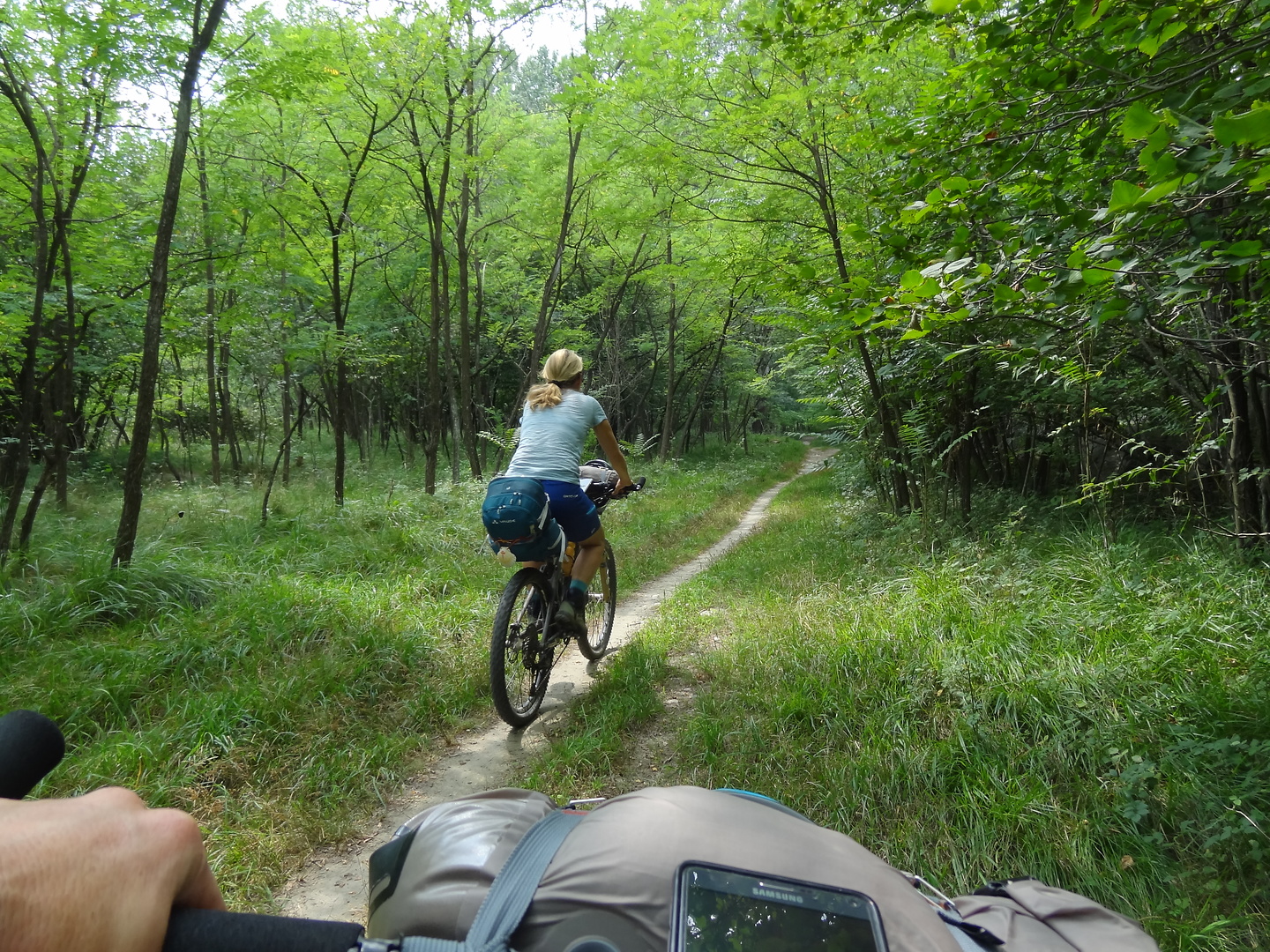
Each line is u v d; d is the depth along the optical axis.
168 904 0.44
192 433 22.42
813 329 7.67
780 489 22.16
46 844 0.40
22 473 6.78
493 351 23.58
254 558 7.58
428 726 4.30
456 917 1.02
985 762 3.33
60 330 9.94
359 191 12.16
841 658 4.50
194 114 8.44
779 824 1.17
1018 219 3.19
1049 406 7.85
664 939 0.92
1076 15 2.54
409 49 10.50
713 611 6.75
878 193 3.87
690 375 31.62
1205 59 2.43
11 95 6.47
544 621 4.46
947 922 1.27
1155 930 2.43
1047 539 6.95
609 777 3.67
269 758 3.73
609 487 4.93
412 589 6.55
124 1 6.27
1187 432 6.17
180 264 9.35
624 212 15.67
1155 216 2.39
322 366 12.71
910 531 8.30
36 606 5.34
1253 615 4.35
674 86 8.58
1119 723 3.44
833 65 7.23
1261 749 2.99
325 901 2.88
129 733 3.81
